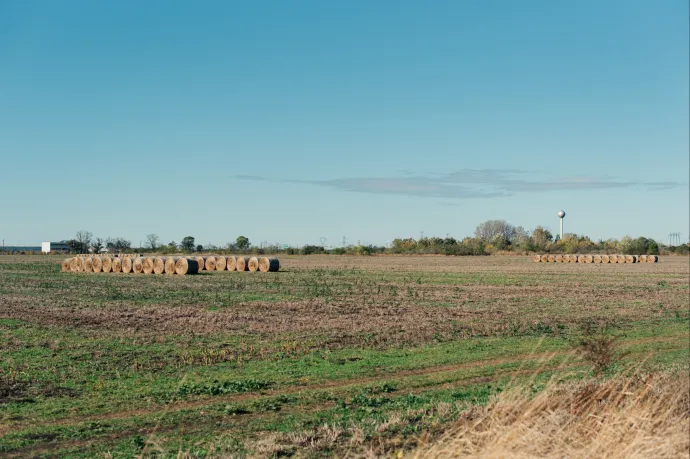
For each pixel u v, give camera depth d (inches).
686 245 5246.1
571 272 2357.3
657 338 828.0
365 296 1316.4
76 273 2091.5
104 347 700.0
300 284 1611.7
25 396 489.4
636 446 292.4
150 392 505.4
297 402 477.7
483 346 745.0
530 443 297.6
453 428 357.1
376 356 676.7
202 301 1179.9
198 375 571.8
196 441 378.9
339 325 895.7
